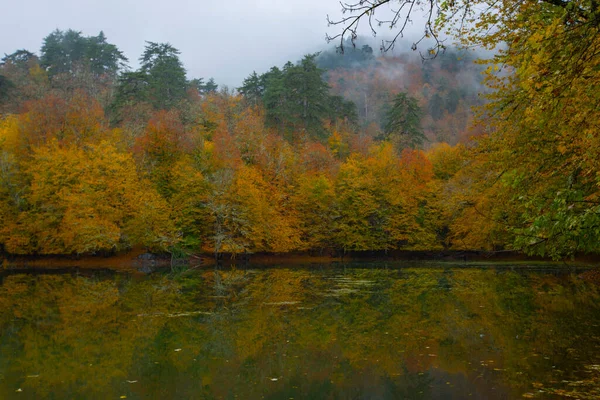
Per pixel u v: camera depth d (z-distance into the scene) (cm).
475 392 923
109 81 7225
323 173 5047
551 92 631
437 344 1298
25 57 7388
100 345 1359
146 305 2023
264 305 1989
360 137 6662
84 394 981
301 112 5962
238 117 5750
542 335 1347
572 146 835
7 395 977
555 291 2205
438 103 9688
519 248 734
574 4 580
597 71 666
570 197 652
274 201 4562
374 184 4744
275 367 1141
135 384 1039
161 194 4366
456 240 4425
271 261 4591
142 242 4016
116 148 4138
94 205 3825
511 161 1127
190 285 2725
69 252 3872
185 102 6116
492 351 1205
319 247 4881
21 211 3888
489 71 866
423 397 916
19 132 4219
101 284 2781
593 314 1627
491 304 1895
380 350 1259
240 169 4478
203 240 4384
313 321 1647
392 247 4784
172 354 1263
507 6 762
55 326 1609
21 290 2508
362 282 2769
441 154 5506
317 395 956
